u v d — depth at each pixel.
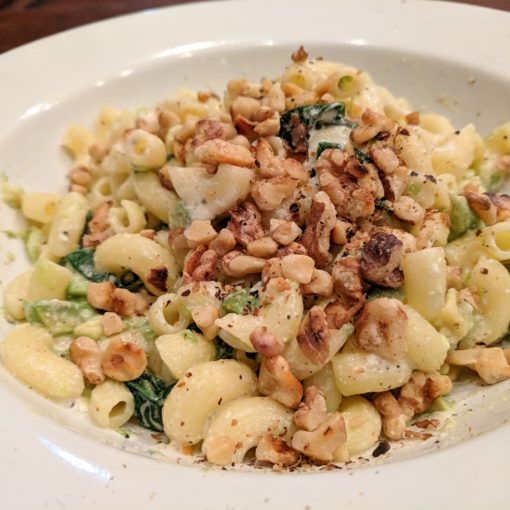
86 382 0.19
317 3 0.32
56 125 0.28
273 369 0.18
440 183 0.22
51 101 0.28
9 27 0.34
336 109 0.23
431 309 0.19
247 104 0.23
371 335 0.18
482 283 0.21
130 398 0.19
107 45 0.30
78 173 0.27
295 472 0.16
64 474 0.15
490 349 0.20
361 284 0.19
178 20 0.31
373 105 0.25
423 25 0.30
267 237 0.20
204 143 0.22
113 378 0.19
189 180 0.22
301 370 0.18
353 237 0.20
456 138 0.25
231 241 0.20
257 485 0.15
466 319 0.20
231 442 0.17
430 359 0.19
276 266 0.19
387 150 0.21
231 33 0.31
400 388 0.19
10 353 0.19
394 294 0.19
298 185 0.21
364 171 0.20
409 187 0.22
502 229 0.21
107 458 0.15
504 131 0.26
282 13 0.31
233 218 0.21
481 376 0.20
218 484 0.15
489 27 0.30
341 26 0.31
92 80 0.29
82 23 0.34
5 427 0.16
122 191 0.24
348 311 0.18
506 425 0.16
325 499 0.14
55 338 0.21
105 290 0.21
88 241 0.24
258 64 0.31
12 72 0.28
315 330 0.18
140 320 0.21
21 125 0.27
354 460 0.17
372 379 0.18
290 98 0.24
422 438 0.18
